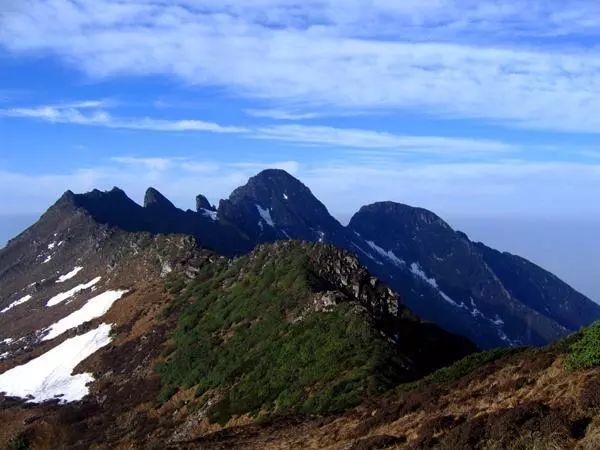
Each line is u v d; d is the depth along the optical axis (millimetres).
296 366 46406
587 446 15680
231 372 51812
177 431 47594
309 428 31719
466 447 18484
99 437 54000
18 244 196250
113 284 109188
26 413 64438
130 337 79688
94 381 71375
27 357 88875
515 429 18141
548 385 22281
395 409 27828
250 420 41688
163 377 61688
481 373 27625
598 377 19703
